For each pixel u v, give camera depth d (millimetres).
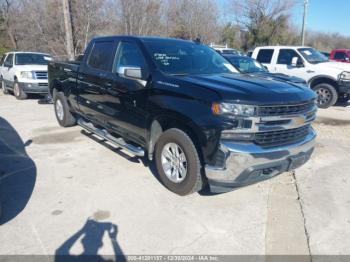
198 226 3482
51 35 24969
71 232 3332
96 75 5312
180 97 3789
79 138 6457
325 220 3646
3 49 28156
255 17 42875
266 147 3547
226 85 3703
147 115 4258
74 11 23047
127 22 27859
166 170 4215
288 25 43500
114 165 5086
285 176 4816
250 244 3209
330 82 10328
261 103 3404
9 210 3723
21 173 4754
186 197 4082
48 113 8945
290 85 4066
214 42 41406
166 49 4641
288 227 3500
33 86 11070
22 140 6332
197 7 38781
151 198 4047
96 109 5539
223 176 3475
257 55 12031
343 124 8156
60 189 4258
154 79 4164
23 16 25938
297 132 3871
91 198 4031
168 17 36531
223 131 3400
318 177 4789
